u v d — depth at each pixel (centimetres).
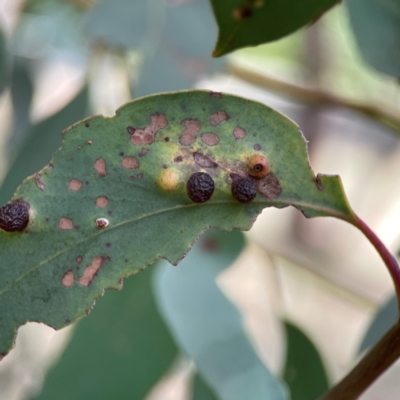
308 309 69
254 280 63
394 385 65
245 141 30
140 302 38
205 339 35
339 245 84
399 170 83
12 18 50
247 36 30
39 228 29
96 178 29
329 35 59
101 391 37
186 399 38
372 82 56
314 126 76
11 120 46
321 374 38
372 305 52
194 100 29
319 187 29
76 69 54
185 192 30
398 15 35
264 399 34
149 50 37
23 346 53
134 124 29
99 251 29
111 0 37
